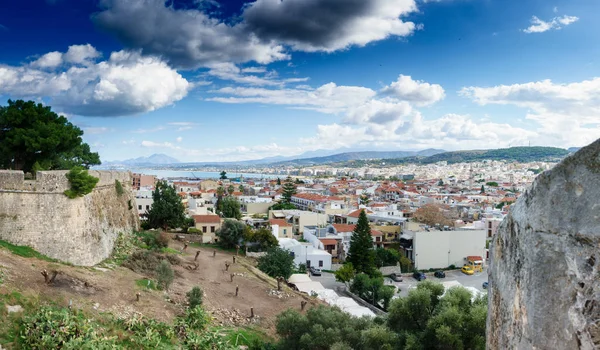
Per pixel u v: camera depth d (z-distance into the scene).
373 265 54.78
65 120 37.41
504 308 4.46
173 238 53.16
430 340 19.95
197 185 152.62
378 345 20.88
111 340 18.30
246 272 41.44
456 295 21.92
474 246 64.31
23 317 17.41
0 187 25.36
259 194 138.38
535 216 3.81
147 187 105.69
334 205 98.31
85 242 28.27
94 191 32.56
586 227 3.45
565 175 3.62
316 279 53.88
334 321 23.91
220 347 21.91
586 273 3.44
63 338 16.84
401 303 22.39
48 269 23.33
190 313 24.44
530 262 3.81
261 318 29.81
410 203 112.94
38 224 25.64
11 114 33.12
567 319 3.52
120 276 28.17
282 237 70.56
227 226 53.88
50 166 35.12
